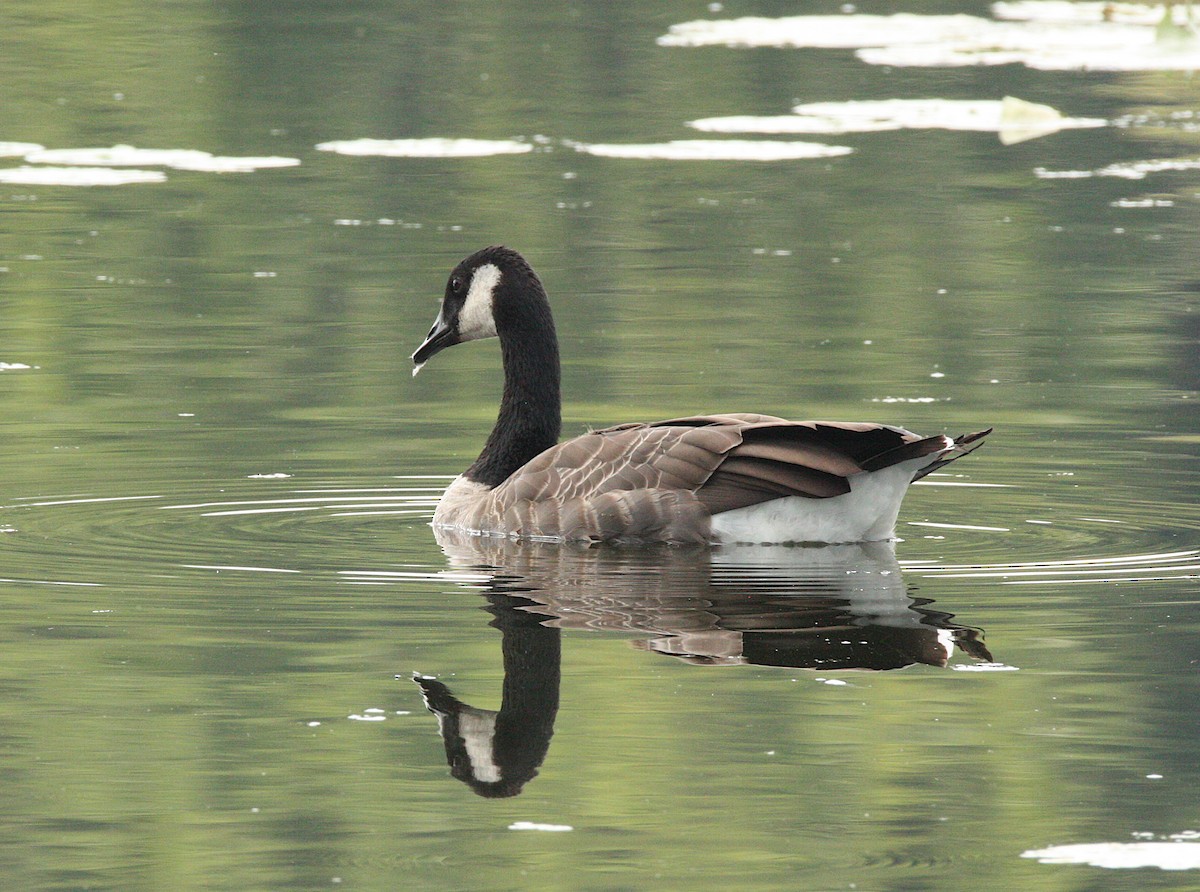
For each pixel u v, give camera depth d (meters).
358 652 11.23
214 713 10.26
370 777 9.47
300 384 19.86
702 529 13.54
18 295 23.98
